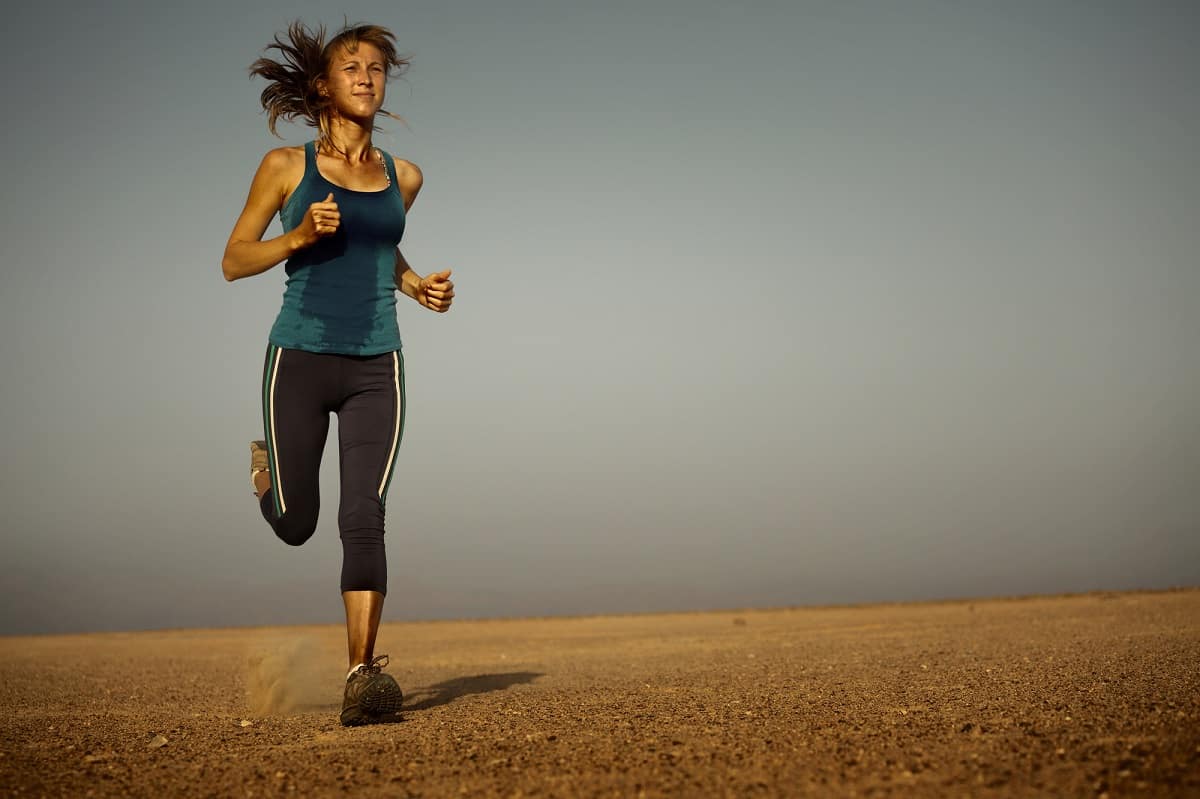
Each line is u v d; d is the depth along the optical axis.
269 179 4.00
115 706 4.62
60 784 2.41
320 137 4.11
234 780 2.41
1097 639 6.63
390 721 3.59
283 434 3.92
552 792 2.13
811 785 2.08
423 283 4.11
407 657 8.35
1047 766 2.11
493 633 12.75
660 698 4.10
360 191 4.02
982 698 3.56
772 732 2.82
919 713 3.20
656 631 11.79
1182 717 2.58
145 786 2.37
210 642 12.18
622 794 2.08
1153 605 11.73
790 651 7.30
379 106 4.12
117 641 13.03
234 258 3.82
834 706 3.53
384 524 3.95
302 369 3.93
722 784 2.12
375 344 4.00
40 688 5.73
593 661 7.22
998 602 15.71
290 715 4.04
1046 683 3.95
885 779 2.09
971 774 2.09
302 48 4.06
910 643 7.46
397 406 4.05
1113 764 2.06
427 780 2.32
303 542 4.12
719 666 6.13
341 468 3.99
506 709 3.85
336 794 2.22
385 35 4.13
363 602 3.79
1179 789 1.85
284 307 3.99
